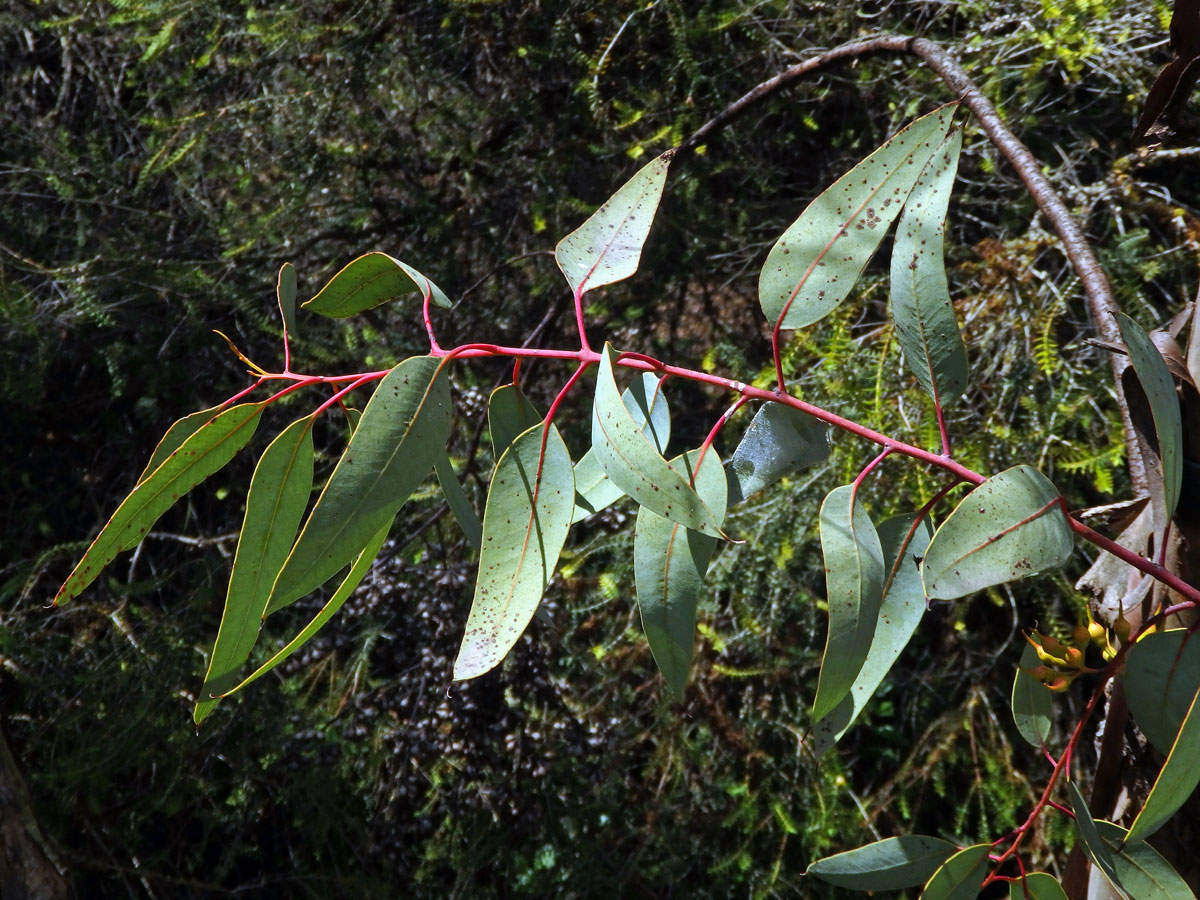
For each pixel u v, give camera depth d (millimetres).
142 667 2453
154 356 2711
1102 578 919
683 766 2320
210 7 2609
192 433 811
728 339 2580
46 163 2818
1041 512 762
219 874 2336
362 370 2748
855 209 822
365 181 2748
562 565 2344
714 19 2293
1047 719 898
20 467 2797
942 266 805
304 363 2736
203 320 2680
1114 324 953
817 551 2191
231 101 2756
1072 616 2047
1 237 2752
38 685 2414
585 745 2055
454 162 2689
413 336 2779
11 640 2404
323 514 762
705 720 2318
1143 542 898
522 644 1963
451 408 790
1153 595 874
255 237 2723
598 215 867
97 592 2664
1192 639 805
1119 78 1823
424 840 2225
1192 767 766
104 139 2938
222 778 2449
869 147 2395
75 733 2406
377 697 2072
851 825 2221
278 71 2664
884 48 1219
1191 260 1822
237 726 2396
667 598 812
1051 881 851
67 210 2799
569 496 793
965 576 751
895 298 813
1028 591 2041
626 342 2682
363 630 2240
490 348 799
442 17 2539
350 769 2316
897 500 1780
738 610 2277
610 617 2449
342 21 2570
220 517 2803
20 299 2615
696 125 2363
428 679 1931
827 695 768
